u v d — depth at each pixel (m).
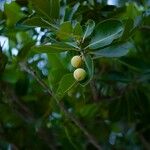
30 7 0.99
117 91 1.35
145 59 1.44
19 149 1.43
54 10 0.86
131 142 1.55
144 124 1.46
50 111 1.31
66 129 1.32
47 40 0.95
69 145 1.36
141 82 1.37
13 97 1.35
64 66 1.17
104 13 1.04
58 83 0.90
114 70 1.33
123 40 0.85
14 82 1.28
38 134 1.42
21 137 1.43
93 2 1.04
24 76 1.32
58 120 1.33
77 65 0.80
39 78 1.05
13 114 1.38
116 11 1.04
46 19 0.86
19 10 1.09
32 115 1.41
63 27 0.78
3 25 1.08
